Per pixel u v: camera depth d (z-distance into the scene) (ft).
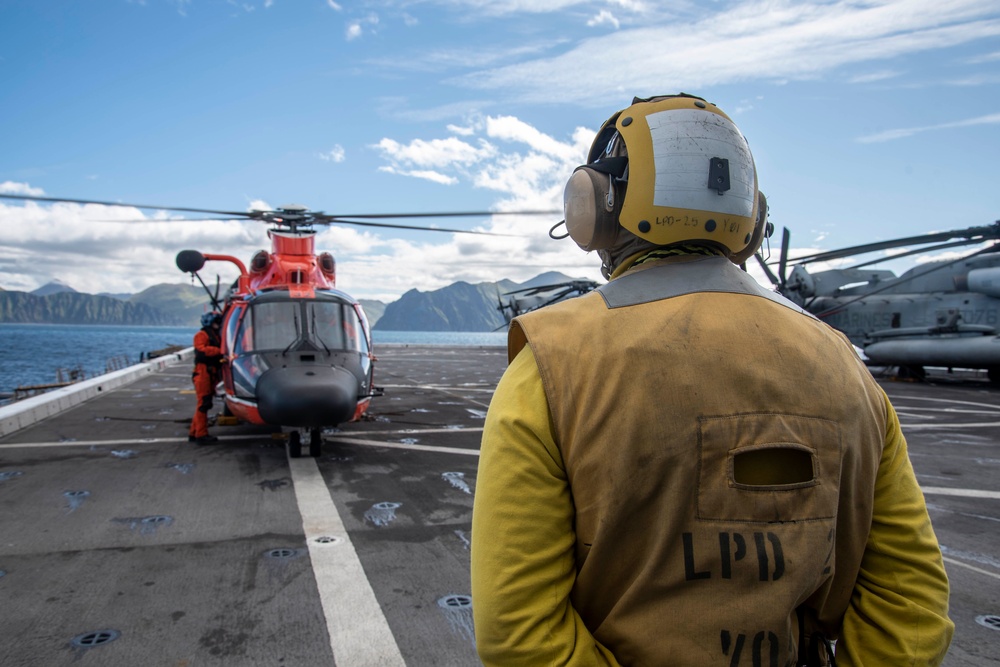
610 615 3.72
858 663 3.90
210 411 38.09
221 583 13.69
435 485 21.90
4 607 12.48
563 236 5.31
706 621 3.45
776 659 3.43
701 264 4.15
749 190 4.32
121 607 12.53
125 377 54.80
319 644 11.23
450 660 10.75
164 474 23.08
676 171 4.09
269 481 22.26
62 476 22.61
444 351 113.80
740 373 3.58
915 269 66.28
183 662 10.62
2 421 30.01
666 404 3.52
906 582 3.97
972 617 12.75
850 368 3.96
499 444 3.82
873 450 3.94
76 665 10.50
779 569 3.43
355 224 35.29
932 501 21.27
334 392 24.35
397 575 14.21
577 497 3.74
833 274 71.41
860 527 3.89
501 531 3.67
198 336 29.07
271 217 34.17
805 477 3.58
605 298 4.06
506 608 3.55
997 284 55.83
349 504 19.57
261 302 27.89
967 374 75.15
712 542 3.45
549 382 3.79
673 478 3.50
